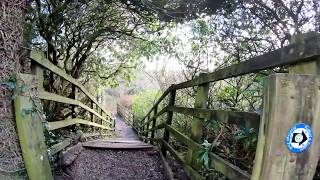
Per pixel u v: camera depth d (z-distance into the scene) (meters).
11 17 2.50
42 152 2.64
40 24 4.65
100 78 11.41
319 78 1.41
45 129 3.02
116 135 13.88
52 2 4.91
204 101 3.21
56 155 3.60
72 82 5.18
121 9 6.36
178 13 4.62
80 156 5.37
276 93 1.39
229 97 4.03
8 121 2.49
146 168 5.18
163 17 5.11
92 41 7.76
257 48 3.97
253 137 2.27
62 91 6.48
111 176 4.70
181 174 4.04
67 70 7.53
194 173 3.10
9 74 2.48
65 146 4.18
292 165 1.41
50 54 5.62
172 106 4.80
